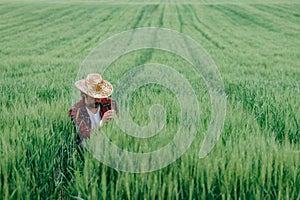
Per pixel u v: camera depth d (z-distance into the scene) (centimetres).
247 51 1995
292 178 327
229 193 305
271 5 4662
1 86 820
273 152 353
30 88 789
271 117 546
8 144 371
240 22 3491
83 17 3741
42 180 356
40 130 406
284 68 1355
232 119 466
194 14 4038
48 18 3588
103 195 299
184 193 321
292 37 2681
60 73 1138
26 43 2291
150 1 5491
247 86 868
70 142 430
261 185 313
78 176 329
